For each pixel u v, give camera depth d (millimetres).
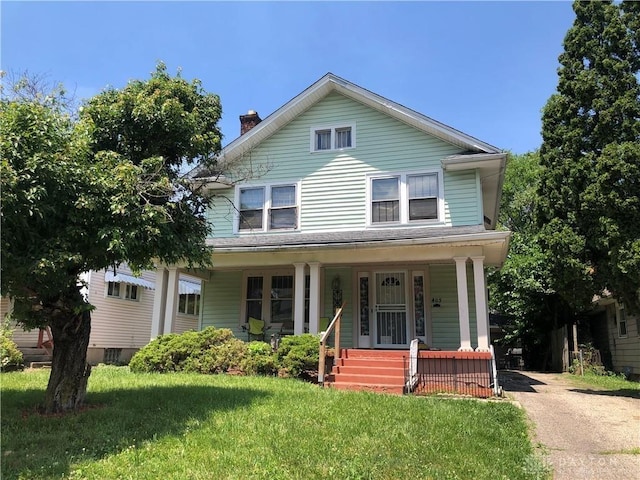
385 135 14328
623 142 10500
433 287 13789
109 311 18938
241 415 6582
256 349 11750
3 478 4180
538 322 21953
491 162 13000
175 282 13273
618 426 7359
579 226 11156
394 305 13906
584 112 11359
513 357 26125
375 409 7262
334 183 14445
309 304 13836
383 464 4910
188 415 6539
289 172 14891
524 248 22984
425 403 8016
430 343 13445
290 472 4609
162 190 6711
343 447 5406
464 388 10266
